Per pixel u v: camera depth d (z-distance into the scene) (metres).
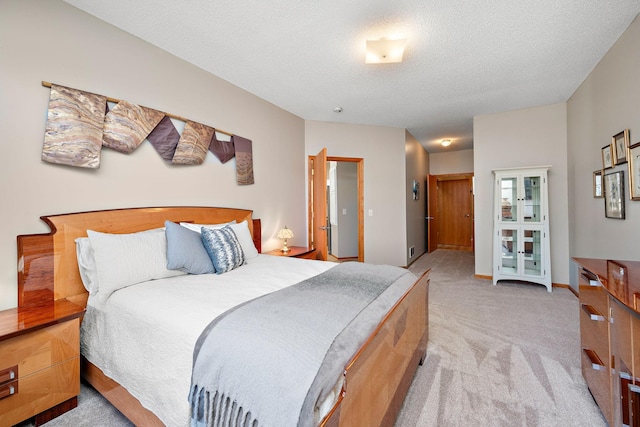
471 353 2.10
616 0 1.90
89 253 1.78
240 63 2.66
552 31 2.23
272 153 3.65
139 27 2.11
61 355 1.51
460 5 1.92
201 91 2.72
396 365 1.37
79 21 1.89
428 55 2.55
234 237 2.30
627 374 1.14
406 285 1.76
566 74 2.96
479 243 4.34
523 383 1.74
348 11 1.97
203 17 2.02
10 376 1.33
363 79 3.02
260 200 3.44
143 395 1.29
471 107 3.91
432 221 7.08
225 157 2.93
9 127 1.60
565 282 3.77
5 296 1.59
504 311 2.94
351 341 1.02
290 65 2.71
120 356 1.43
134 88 2.19
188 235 2.04
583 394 1.63
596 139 2.86
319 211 3.88
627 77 2.26
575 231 3.48
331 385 0.84
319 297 1.38
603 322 1.39
